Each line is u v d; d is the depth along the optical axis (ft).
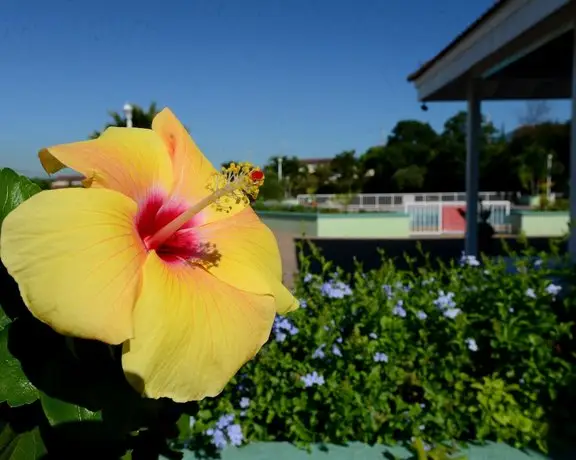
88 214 2.90
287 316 10.82
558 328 10.89
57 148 3.22
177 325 2.97
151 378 2.81
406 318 11.32
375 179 136.67
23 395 2.89
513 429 10.09
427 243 53.93
